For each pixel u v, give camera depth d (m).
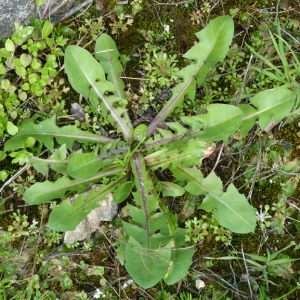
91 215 0.38
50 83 0.38
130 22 0.39
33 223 0.38
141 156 0.35
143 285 0.32
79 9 0.39
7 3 0.35
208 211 0.37
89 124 0.39
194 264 0.39
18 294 0.37
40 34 0.38
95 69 0.35
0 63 0.36
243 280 0.39
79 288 0.39
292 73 0.39
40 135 0.35
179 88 0.36
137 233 0.34
